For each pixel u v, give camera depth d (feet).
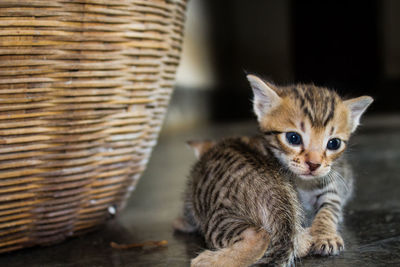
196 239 1.47
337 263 1.26
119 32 1.34
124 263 1.32
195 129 4.71
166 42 1.45
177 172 2.45
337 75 5.71
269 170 1.36
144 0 1.36
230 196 1.33
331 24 5.71
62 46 1.28
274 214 1.28
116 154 1.43
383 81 5.53
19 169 1.30
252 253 1.22
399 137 3.45
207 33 6.04
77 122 1.33
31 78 1.26
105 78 1.35
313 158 1.42
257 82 1.51
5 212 1.31
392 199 1.76
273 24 6.35
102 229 1.56
